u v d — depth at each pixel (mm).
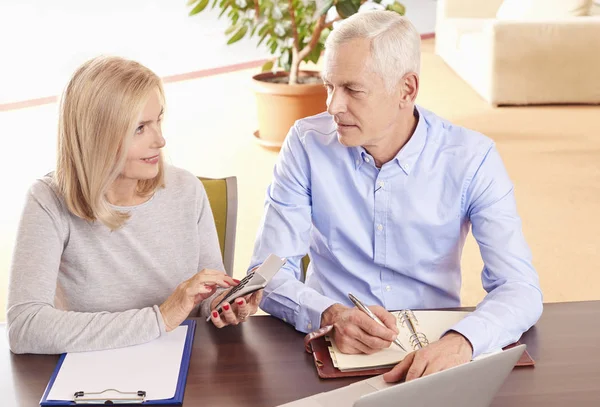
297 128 1799
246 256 3463
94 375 1331
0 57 7422
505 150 4793
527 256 1643
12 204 4199
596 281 3160
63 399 1257
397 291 1779
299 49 4742
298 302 1513
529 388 1283
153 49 8031
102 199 1554
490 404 1238
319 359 1374
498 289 1566
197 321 1533
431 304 1779
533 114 5574
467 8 7145
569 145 4867
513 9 6180
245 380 1318
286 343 1448
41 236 1551
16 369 1368
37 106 6359
